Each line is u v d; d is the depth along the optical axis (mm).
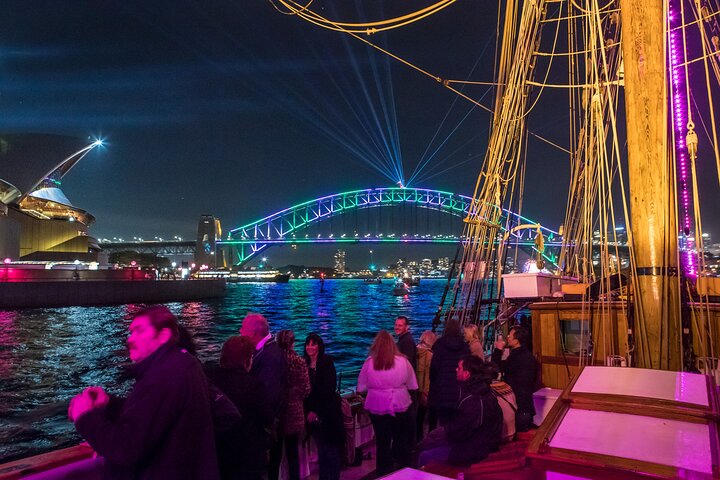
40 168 96812
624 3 4258
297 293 142000
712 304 5070
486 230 7602
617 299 5398
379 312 65812
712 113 3879
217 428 2916
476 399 3691
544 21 7867
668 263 4055
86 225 113250
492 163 7477
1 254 76188
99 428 2242
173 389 2326
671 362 4012
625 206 4199
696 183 4066
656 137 4066
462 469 3557
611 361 4730
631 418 2502
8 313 52594
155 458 2316
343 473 5457
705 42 4152
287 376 4605
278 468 4832
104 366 22453
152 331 2488
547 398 5152
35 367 21969
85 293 63812
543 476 2209
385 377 5039
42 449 10742
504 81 7566
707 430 2326
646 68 4105
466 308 7445
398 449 5070
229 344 3639
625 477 2041
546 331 5809
